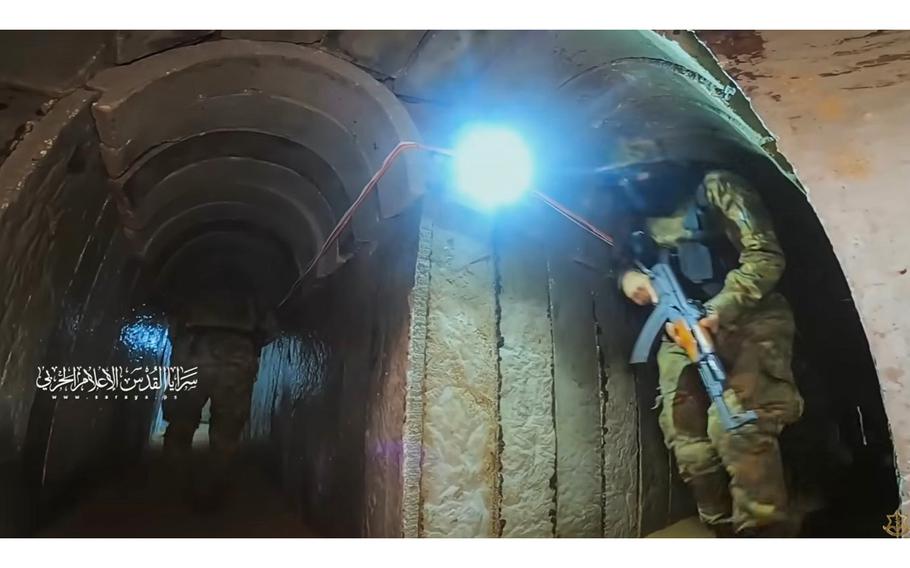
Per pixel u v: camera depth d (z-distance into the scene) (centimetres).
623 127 232
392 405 229
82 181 262
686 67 190
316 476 354
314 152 308
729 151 221
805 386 213
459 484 218
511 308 242
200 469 432
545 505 229
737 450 208
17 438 256
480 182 239
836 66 174
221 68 241
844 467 203
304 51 239
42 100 225
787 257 219
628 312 254
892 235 160
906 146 165
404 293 235
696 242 232
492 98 239
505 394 232
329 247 358
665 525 243
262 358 557
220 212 424
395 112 237
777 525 203
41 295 259
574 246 258
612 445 245
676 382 227
